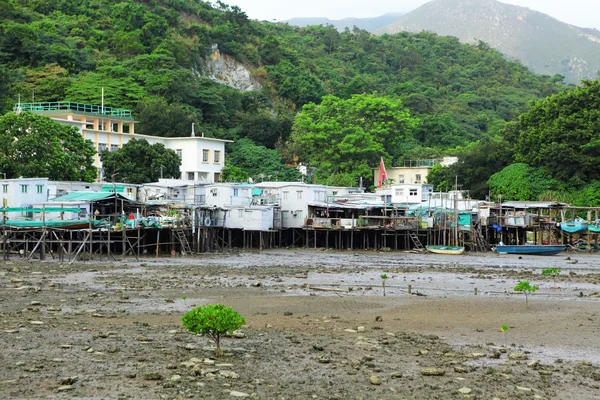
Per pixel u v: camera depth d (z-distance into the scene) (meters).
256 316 37.09
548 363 27.56
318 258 82.25
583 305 42.72
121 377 23.64
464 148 167.75
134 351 27.42
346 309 40.16
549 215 107.19
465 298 45.47
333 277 58.94
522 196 114.81
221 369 25.08
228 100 173.00
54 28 170.75
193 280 54.47
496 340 31.92
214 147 138.12
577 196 111.44
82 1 193.25
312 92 194.50
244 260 78.06
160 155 117.88
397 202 115.50
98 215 80.62
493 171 127.69
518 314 39.09
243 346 28.98
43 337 29.66
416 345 30.09
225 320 26.47
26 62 157.25
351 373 24.94
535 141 119.00
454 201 96.88
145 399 21.36
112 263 69.56
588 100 118.81
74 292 45.97
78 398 21.31
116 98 149.38
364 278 58.53
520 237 104.00
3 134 95.12
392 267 69.81
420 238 100.25
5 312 36.41
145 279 54.69
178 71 164.75
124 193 102.44
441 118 191.62
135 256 79.25
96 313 36.44
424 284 54.34
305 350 28.45
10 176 93.12
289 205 106.25
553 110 121.31
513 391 23.30
